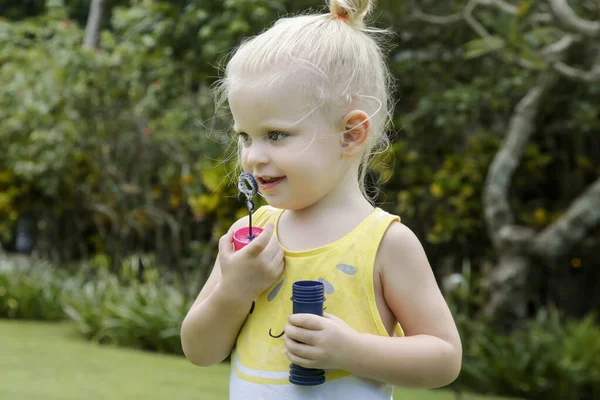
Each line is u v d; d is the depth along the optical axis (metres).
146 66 6.98
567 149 7.00
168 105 6.93
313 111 1.46
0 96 7.45
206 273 6.79
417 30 6.46
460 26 6.48
